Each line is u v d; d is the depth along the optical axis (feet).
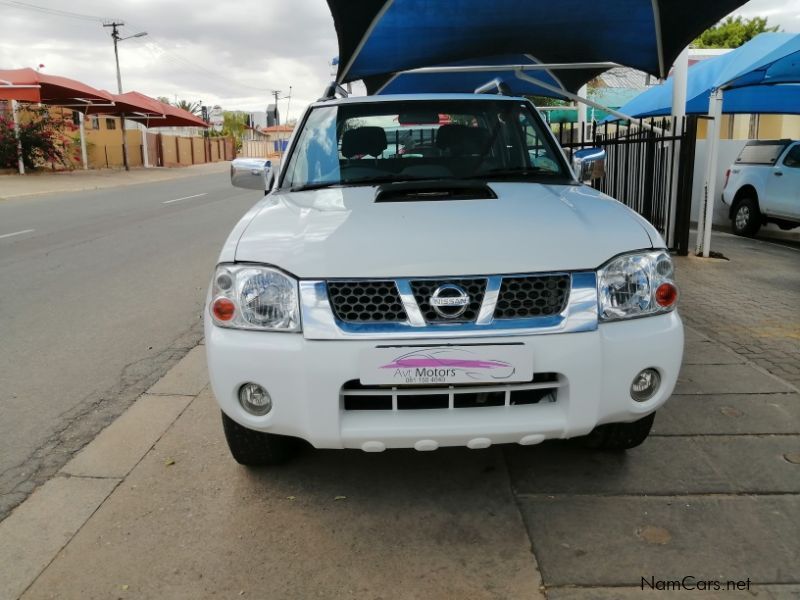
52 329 19.49
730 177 40.32
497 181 12.31
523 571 8.32
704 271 26.71
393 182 12.44
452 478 10.53
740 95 40.04
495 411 8.66
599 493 9.98
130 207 55.57
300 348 8.48
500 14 21.57
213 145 190.90
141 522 9.55
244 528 9.34
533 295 8.57
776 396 13.35
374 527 9.31
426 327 8.37
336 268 8.51
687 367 15.07
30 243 35.53
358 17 20.71
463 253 8.60
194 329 19.31
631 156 35.09
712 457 10.94
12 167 93.71
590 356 8.54
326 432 8.54
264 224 9.75
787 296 22.22
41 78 80.23
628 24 22.56
